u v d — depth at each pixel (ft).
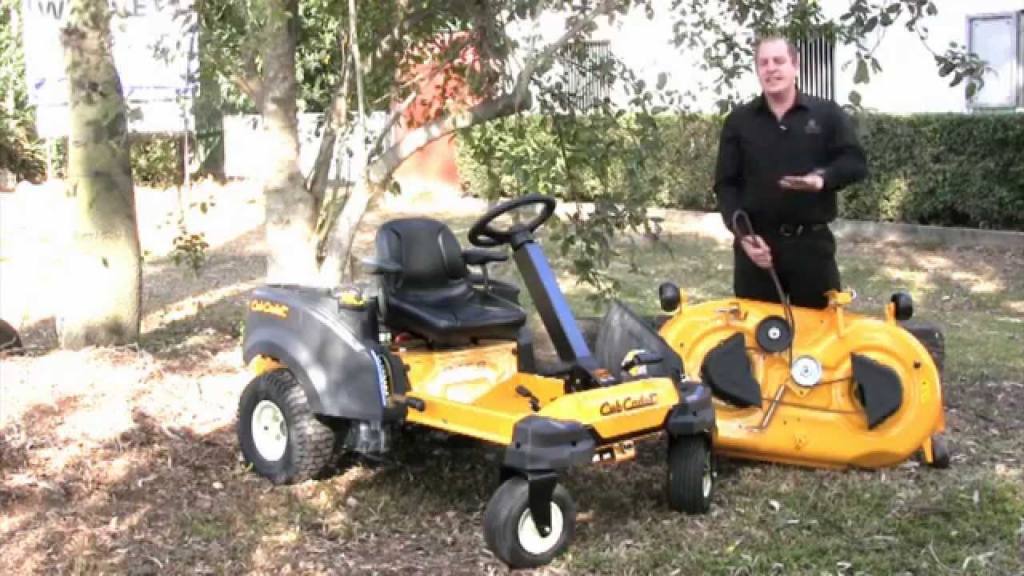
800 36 24.68
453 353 18.11
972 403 23.47
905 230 47.67
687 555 15.74
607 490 18.31
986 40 47.26
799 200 19.19
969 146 46.24
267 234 24.36
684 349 19.44
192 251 27.71
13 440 19.56
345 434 18.53
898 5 22.74
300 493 18.16
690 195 53.72
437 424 16.92
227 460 19.49
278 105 23.89
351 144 28.35
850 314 19.71
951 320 32.94
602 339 18.61
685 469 17.06
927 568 15.40
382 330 18.42
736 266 20.38
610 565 15.48
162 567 15.46
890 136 48.32
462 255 19.06
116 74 24.84
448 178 62.95
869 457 18.84
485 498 18.02
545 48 21.61
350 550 16.17
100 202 25.30
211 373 23.98
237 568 15.46
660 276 39.75
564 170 24.08
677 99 24.73
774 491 18.10
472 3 22.43
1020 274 40.04
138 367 23.49
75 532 16.58
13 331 25.85
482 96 22.94
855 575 15.24
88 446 19.71
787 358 19.10
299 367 17.88
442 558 15.92
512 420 16.01
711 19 25.44
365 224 52.80
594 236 23.67
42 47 43.65
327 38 25.49
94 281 25.40
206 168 67.26
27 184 60.49
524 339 18.62
